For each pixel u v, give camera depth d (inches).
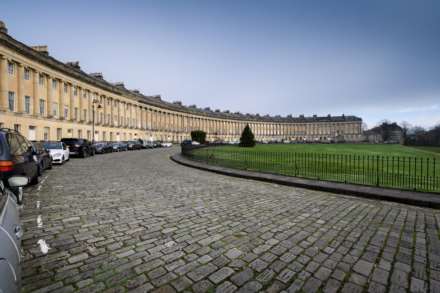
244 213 226.1
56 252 143.0
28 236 165.3
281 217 216.4
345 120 5364.2
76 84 1684.3
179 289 109.7
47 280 114.9
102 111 2006.6
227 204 257.6
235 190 334.6
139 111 2588.6
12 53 1171.9
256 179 431.2
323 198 297.0
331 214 228.7
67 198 269.4
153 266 129.1
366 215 227.3
